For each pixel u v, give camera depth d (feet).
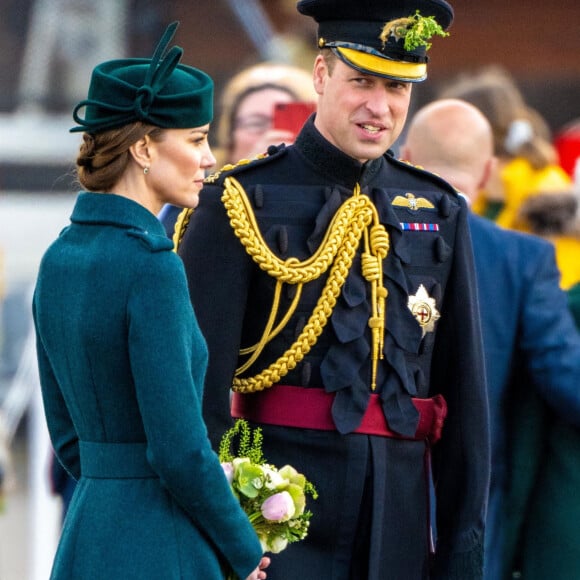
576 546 66.28
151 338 45.37
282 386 53.57
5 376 110.32
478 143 69.62
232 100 72.23
